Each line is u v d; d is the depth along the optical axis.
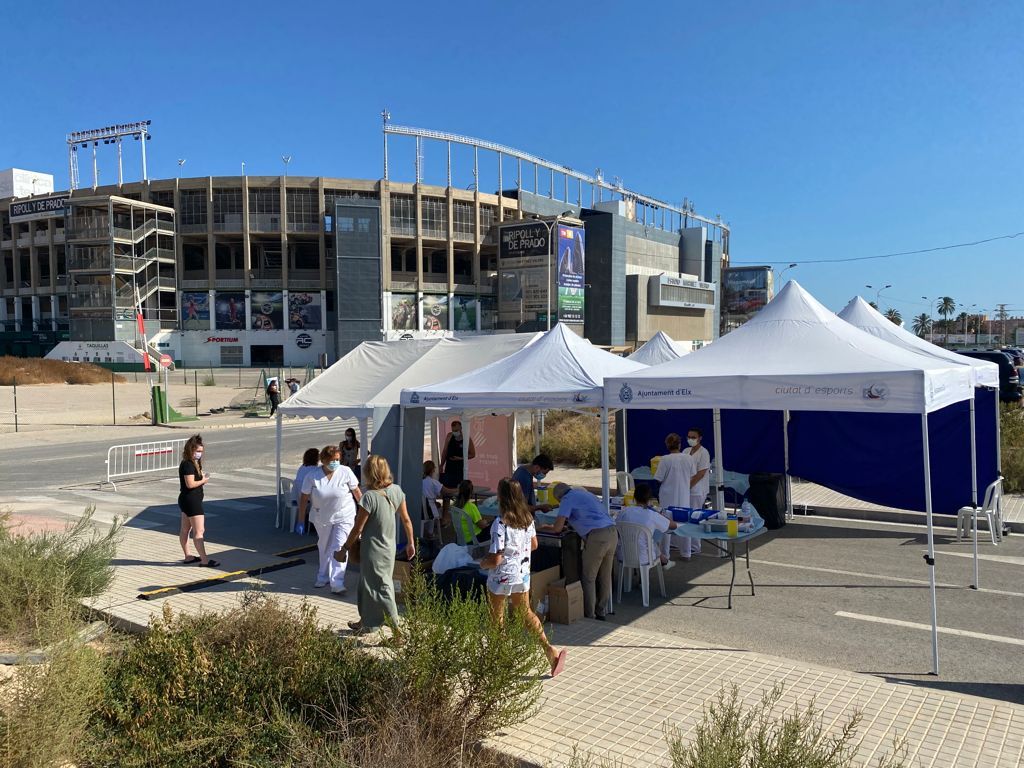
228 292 72.88
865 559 9.91
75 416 34.12
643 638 6.85
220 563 9.52
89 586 7.50
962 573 9.13
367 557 6.57
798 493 14.30
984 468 11.53
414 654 4.58
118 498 15.27
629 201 98.44
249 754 4.23
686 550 10.09
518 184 85.31
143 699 4.66
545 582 7.39
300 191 72.62
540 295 73.50
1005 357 24.58
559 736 4.71
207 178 71.81
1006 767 4.31
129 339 69.25
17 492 16.11
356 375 12.97
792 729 3.74
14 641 6.17
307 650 5.04
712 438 14.13
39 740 4.07
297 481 11.68
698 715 5.04
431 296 76.69
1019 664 6.31
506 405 9.33
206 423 32.19
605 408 8.72
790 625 7.39
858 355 8.05
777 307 9.56
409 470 10.61
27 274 80.00
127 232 69.00
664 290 95.00
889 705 5.21
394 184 74.00
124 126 75.62
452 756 4.21
